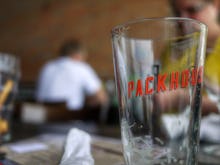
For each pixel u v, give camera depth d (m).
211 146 0.47
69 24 2.40
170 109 0.30
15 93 0.52
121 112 0.26
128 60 0.26
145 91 0.27
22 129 0.73
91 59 2.23
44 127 0.79
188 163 0.27
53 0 2.50
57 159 0.32
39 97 1.97
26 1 2.68
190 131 0.27
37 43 2.61
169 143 0.29
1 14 2.83
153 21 0.27
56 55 2.47
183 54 0.27
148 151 0.27
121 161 0.32
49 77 1.93
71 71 1.91
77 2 2.34
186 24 0.27
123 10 2.04
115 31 0.26
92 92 1.95
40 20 2.60
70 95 1.88
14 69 0.51
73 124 0.93
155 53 0.28
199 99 0.26
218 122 0.52
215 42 0.48
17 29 2.74
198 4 0.71
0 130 0.46
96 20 2.21
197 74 0.26
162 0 1.80
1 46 2.81
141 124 0.27
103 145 0.43
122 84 0.26
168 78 0.28
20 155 0.35
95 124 0.94
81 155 0.30
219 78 0.48
